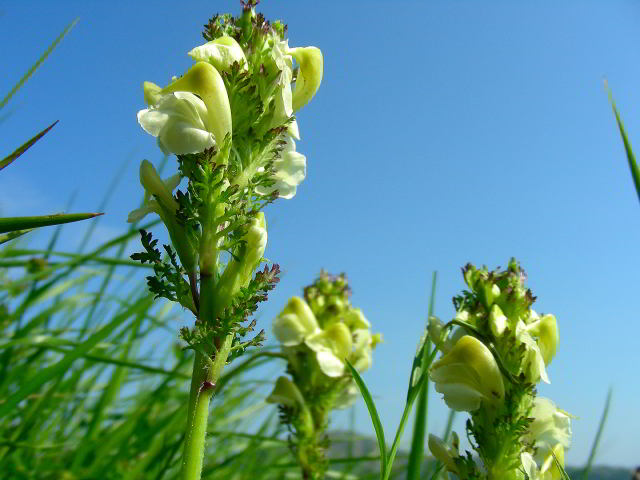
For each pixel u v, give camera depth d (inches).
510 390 5.5
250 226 4.2
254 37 4.5
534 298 5.8
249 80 4.3
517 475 5.4
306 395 8.9
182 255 4.1
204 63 4.2
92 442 8.5
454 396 5.5
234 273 4.1
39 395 7.8
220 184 4.1
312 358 9.0
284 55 4.5
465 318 5.8
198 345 4.0
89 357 7.5
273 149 4.4
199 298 4.1
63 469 8.4
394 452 5.1
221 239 4.3
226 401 12.1
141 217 4.2
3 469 7.5
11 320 8.1
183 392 11.7
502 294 5.8
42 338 7.3
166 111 4.1
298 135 4.9
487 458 5.5
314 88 4.8
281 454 12.8
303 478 8.7
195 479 3.9
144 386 11.3
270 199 4.4
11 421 8.2
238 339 4.1
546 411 5.6
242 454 9.6
